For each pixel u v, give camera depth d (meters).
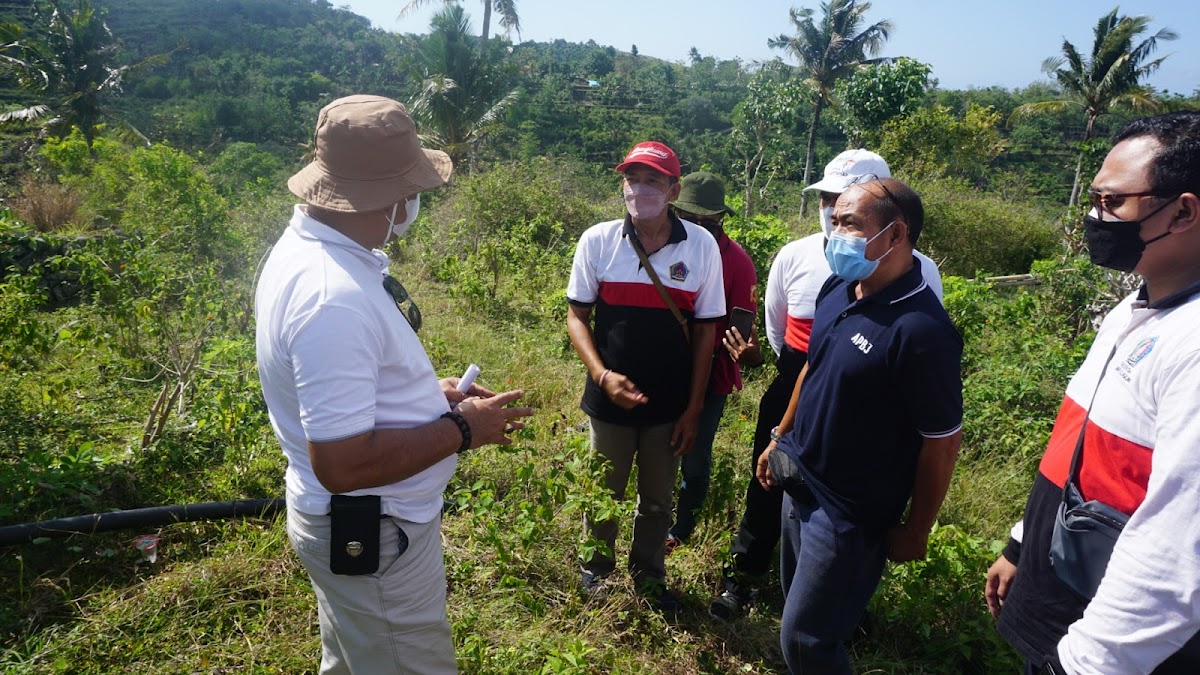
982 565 3.03
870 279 2.17
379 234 1.76
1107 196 1.51
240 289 5.49
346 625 1.84
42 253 7.21
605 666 2.66
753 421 4.67
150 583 2.85
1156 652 1.33
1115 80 30.53
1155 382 1.43
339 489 1.62
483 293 7.29
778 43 32.62
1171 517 1.31
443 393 1.97
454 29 24.53
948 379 2.02
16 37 27.84
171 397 3.91
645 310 2.78
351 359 1.59
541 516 2.93
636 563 3.04
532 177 13.56
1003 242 15.66
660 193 2.63
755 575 3.09
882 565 2.27
